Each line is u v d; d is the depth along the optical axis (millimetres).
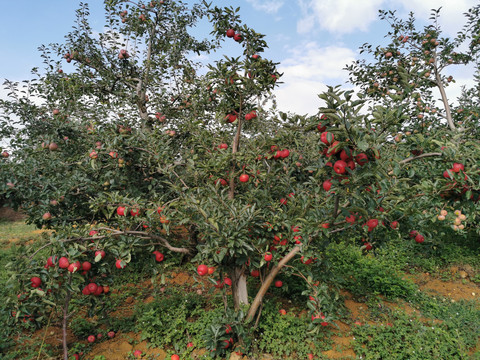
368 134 2643
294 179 4480
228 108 4156
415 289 5316
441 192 2938
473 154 2758
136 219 3484
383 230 3436
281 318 4051
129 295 5156
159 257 3836
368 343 3801
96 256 3193
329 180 2820
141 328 4105
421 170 3873
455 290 5477
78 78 7027
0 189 3689
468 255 6598
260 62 3885
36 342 3896
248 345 3568
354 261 6035
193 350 3740
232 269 3918
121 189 4766
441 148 2938
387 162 2984
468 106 7648
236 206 3678
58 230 3445
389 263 6148
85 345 3900
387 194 2955
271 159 4281
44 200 4098
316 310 3402
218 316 4090
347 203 3264
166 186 5074
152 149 4270
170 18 7289
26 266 3004
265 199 4098
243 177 3910
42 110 5812
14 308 3004
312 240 3543
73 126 4832
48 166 4559
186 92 7047
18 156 4414
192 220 3570
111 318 4461
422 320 4426
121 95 7215
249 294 4840
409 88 2889
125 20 7188
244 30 3879
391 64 7645
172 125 6375
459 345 3693
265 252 3590
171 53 7289
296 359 3590
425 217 3436
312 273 3793
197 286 5359
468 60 7117
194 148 4957
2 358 3566
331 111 2418
